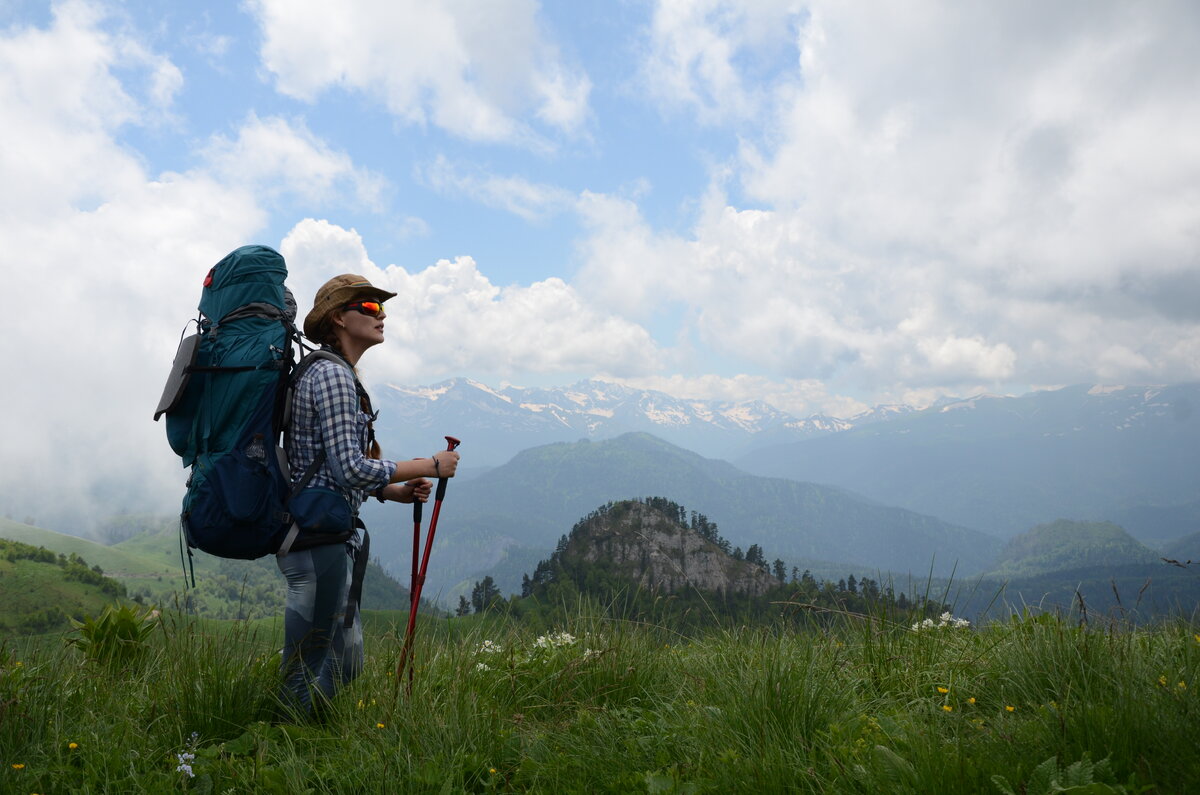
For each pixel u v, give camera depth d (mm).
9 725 3539
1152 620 4719
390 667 4562
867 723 3732
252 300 3895
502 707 4305
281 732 3797
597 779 3240
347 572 4156
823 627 5461
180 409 3793
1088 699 3459
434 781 3135
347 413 3936
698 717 3812
